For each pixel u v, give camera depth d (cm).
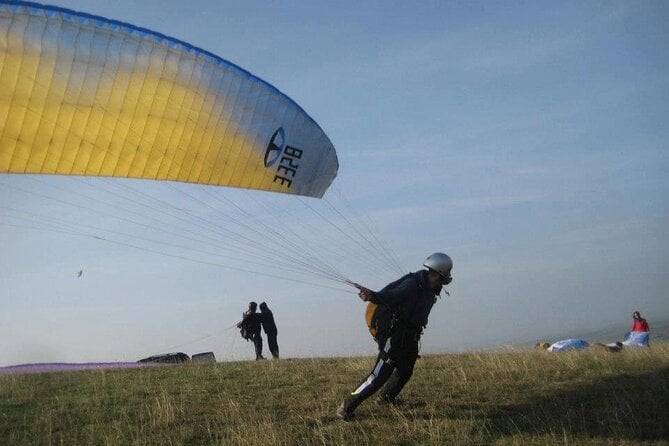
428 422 793
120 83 1005
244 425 802
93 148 1028
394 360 830
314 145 1230
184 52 1059
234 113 1120
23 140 972
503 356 1250
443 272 844
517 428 755
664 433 716
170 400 959
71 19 961
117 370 1295
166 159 1095
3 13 903
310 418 841
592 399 895
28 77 936
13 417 916
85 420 884
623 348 1434
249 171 1176
